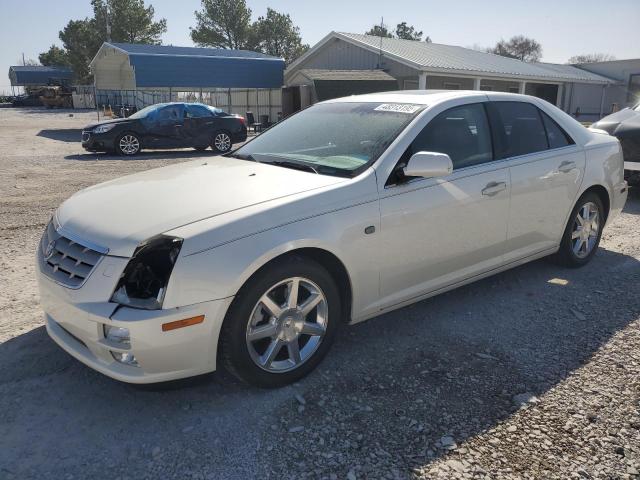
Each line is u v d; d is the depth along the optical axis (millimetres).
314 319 3230
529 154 4320
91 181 10398
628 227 6711
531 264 5258
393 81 24812
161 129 15898
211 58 25922
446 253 3752
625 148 8016
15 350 3523
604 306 4281
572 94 35219
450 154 3795
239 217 2846
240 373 2947
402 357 3486
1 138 21109
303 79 24938
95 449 2619
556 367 3363
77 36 69312
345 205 3168
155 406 2961
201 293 2676
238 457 2564
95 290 2688
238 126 17125
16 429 2752
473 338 3752
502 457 2562
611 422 2822
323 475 2449
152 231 2744
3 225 6762
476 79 26469
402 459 2551
